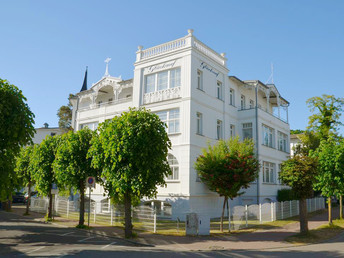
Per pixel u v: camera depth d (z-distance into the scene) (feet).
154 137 43.91
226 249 36.73
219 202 75.77
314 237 44.91
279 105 105.81
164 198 69.41
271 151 94.07
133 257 30.83
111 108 89.45
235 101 91.86
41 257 30.40
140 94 80.28
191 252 34.83
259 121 88.02
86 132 56.75
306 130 106.73
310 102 101.76
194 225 47.11
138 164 42.50
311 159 46.75
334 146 58.75
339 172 54.95
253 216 61.00
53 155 64.28
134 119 43.93
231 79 90.53
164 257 31.27
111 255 31.63
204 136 73.97
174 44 76.79
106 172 44.91
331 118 97.81
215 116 79.82
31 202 88.28
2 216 72.95
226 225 58.95
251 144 57.82
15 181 40.65
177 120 72.59
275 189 93.56
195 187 68.33
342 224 62.75
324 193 57.82
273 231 52.11
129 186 42.91
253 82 92.12
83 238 43.57
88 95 103.04
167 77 76.59
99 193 82.43
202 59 76.89
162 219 68.80
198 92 73.77
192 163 68.69
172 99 73.46
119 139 43.01
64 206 75.15
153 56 79.25
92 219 66.69
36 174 64.44
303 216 46.39
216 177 50.75
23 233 47.67
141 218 55.06
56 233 47.98
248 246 38.68
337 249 36.76
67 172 54.60
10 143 38.83
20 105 40.65
